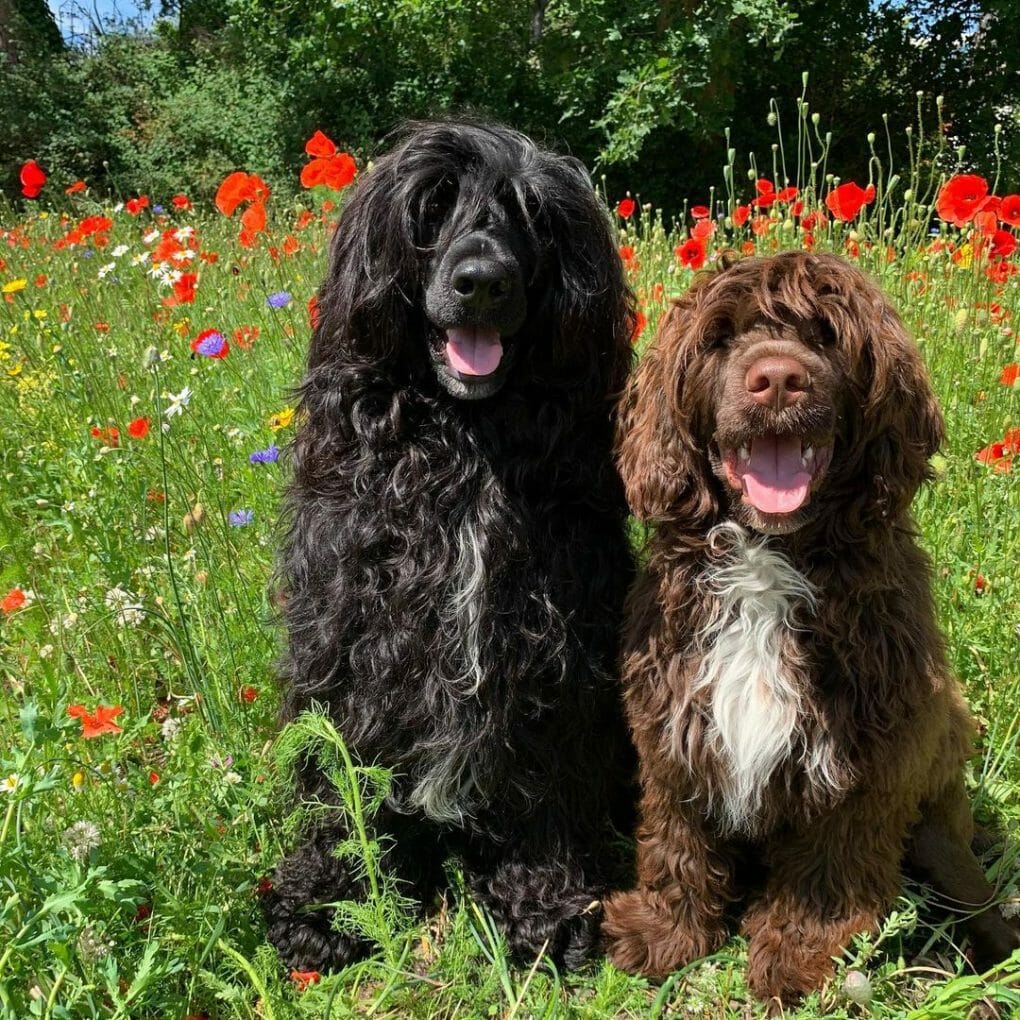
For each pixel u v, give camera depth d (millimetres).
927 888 754
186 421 1266
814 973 697
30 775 589
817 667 685
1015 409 1140
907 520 724
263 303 1575
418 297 739
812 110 4082
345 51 4645
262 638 954
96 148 5008
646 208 1762
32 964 604
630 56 3797
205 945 678
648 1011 722
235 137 5035
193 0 5750
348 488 752
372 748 755
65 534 1137
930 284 1316
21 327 1554
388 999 701
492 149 751
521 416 739
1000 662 922
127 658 921
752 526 667
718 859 762
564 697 751
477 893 802
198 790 788
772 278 676
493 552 721
